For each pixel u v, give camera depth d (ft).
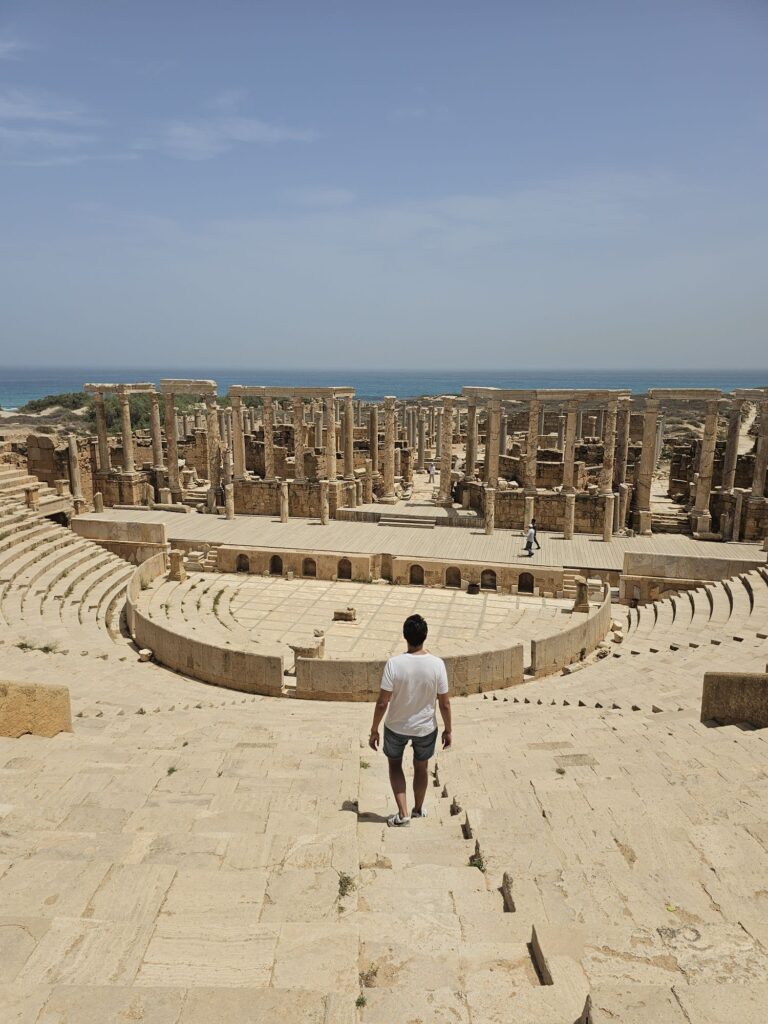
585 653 80.89
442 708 29.66
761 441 121.39
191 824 27.35
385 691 28.99
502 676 71.10
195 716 54.39
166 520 141.28
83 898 19.70
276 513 148.46
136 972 16.44
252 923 18.37
